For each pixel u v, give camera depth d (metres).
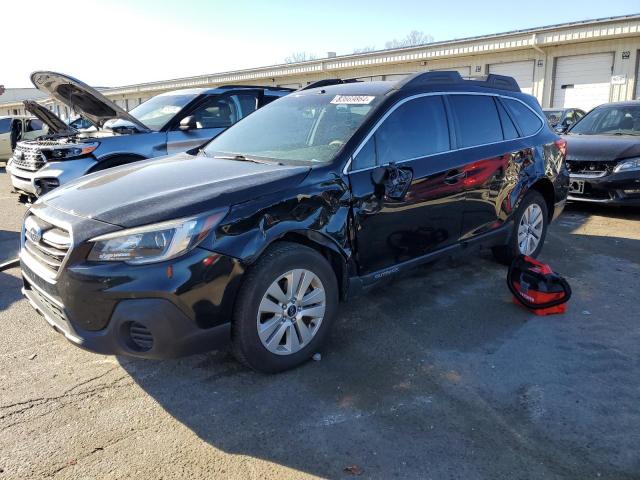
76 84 6.71
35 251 3.12
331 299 3.37
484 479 2.34
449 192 4.12
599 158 7.22
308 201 3.18
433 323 3.96
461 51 19.95
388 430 2.68
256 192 3.01
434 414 2.81
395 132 3.83
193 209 2.79
